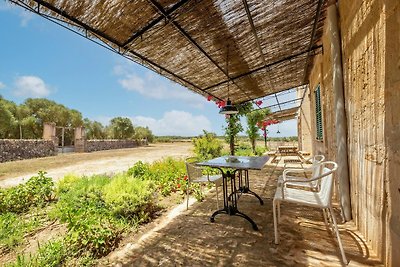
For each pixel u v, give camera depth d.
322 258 1.92
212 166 2.91
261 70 4.96
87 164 9.84
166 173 5.65
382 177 1.77
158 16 2.58
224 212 3.03
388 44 1.61
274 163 8.42
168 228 2.73
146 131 40.78
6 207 3.51
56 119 28.17
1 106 20.58
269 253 2.04
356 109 2.37
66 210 2.76
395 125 1.57
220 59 4.01
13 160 12.33
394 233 1.60
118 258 2.10
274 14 2.96
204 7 2.57
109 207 3.04
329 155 3.86
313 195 2.27
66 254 2.11
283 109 11.57
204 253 2.11
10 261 2.15
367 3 1.95
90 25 2.46
